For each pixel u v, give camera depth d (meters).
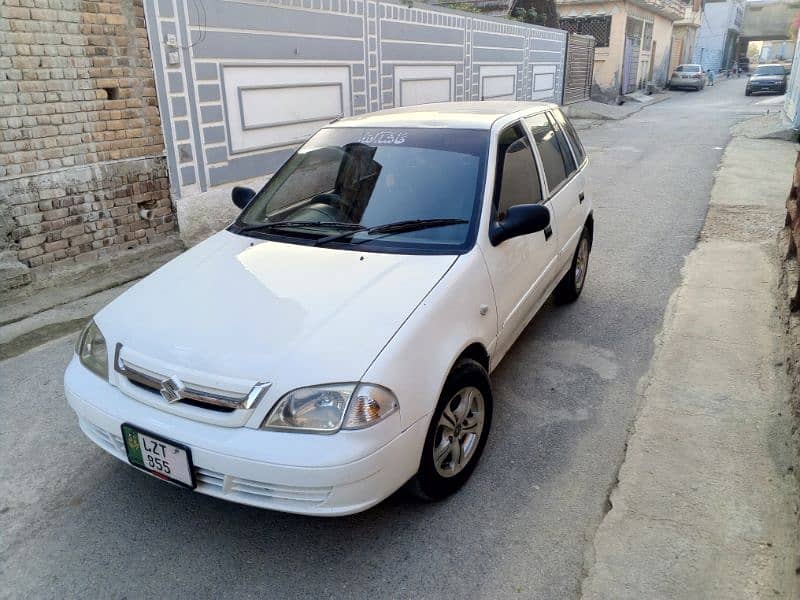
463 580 2.49
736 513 2.76
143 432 2.46
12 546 2.71
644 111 23.47
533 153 4.06
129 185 6.16
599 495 2.94
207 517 2.86
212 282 2.92
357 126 3.90
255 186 7.56
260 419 2.30
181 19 6.29
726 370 4.00
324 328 2.49
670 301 5.20
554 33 18.61
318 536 2.73
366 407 2.29
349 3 8.62
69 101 5.53
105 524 2.82
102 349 2.76
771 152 12.69
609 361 4.22
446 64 11.96
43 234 5.47
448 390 2.73
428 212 3.23
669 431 3.38
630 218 7.88
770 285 5.35
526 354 4.33
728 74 55.19
